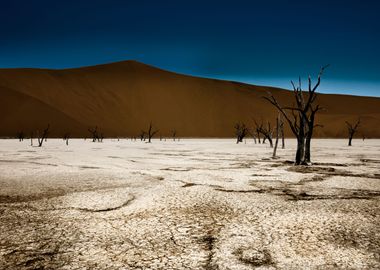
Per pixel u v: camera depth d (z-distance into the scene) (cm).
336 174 1419
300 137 1847
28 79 11006
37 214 733
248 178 1282
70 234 599
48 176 1330
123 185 1112
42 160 2067
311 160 2156
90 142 6012
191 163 1903
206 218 704
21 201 859
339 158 2353
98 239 574
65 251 520
